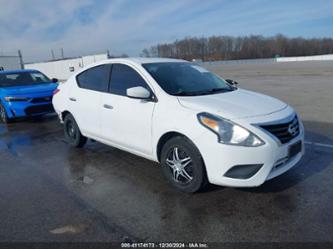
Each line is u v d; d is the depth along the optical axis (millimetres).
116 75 4461
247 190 3543
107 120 4461
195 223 2910
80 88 5125
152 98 3801
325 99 10203
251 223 2875
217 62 83188
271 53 101688
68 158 5051
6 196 3643
